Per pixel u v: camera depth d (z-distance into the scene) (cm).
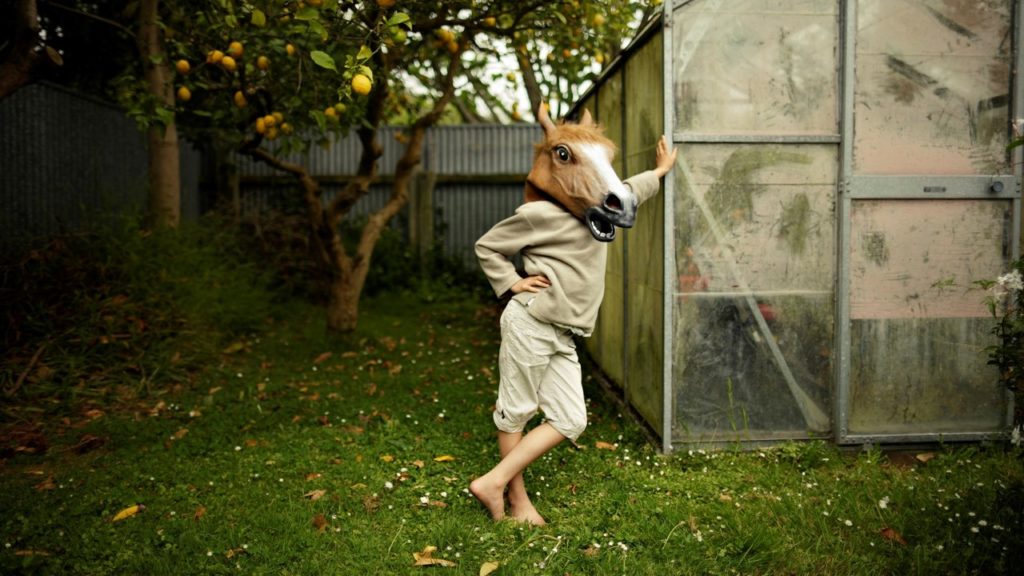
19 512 331
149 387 537
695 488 363
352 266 725
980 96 415
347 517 332
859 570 286
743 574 286
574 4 537
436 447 422
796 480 374
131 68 620
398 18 336
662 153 397
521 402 331
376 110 638
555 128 336
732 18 404
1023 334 308
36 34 388
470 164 1097
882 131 413
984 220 420
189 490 364
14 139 599
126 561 293
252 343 709
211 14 488
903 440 424
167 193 718
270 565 289
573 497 358
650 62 437
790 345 420
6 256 571
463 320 865
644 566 289
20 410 474
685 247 412
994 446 416
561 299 321
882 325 422
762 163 412
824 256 418
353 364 635
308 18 342
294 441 432
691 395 419
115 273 616
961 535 307
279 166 646
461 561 294
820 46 409
